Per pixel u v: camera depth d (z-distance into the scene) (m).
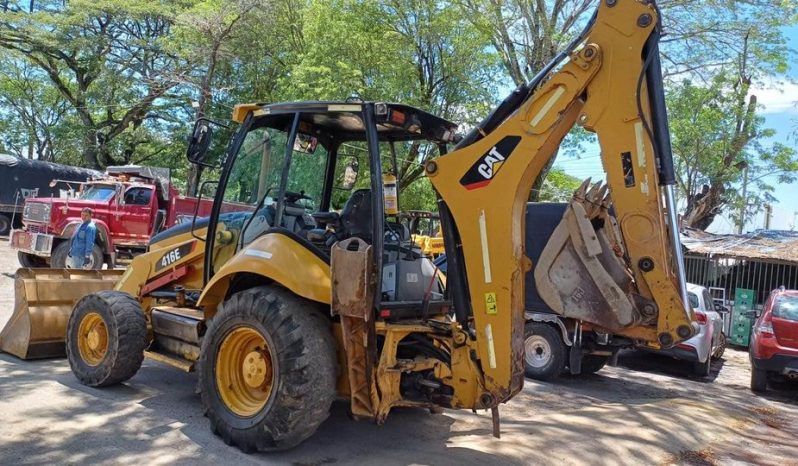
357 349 4.68
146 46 28.61
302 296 4.89
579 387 9.19
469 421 6.15
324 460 4.76
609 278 4.80
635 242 4.37
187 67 27.52
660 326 4.36
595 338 9.14
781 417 8.51
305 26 22.11
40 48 29.27
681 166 23.20
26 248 15.41
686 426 6.60
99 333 6.30
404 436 5.49
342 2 20.83
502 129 4.61
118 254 16.39
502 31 19.61
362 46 20.55
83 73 31.19
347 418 5.93
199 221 6.73
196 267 6.57
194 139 5.63
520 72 19.92
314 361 4.63
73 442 4.77
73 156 35.22
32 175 24.12
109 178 17.48
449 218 4.86
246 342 5.09
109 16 29.09
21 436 4.82
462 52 20.33
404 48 20.58
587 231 4.91
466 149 4.70
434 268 5.72
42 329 7.20
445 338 4.97
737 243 18.97
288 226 5.60
